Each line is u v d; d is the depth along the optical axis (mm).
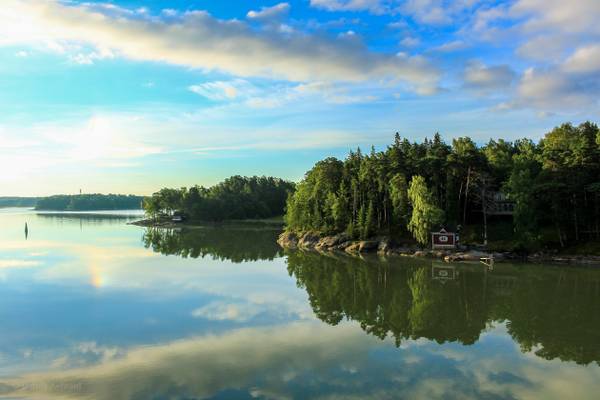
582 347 29516
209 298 42281
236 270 60531
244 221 192500
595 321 36125
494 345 29875
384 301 43188
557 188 70312
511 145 120688
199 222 187125
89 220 194500
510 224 84312
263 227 161375
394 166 87562
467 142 103812
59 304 39125
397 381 23328
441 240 77062
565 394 22141
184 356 26531
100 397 21000
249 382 22859
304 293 46062
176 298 41969
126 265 63188
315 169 111000
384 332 32469
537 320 36531
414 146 98688
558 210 71875
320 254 81250
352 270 62125
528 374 24703
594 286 50812
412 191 79688
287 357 26641
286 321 34875
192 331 31594
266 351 27672
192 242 102625
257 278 54375
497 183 89375
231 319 34969
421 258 74625
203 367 24812
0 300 40625
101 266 61688
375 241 84688
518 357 27531
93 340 29453
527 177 74938
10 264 62250
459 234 82625
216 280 52344
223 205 195875
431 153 90062
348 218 94250
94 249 82750
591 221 73938
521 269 62844
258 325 33500
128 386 22234
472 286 50969
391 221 88625
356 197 93625
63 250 80188
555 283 52812
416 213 77938
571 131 99875
